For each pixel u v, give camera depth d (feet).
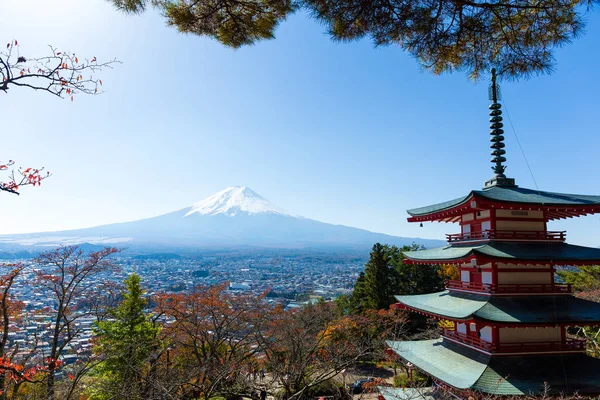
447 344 56.24
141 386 66.59
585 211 49.16
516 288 47.91
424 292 146.72
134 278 86.38
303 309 101.09
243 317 87.04
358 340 81.00
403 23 22.29
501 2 21.44
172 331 86.84
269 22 25.21
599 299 96.12
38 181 22.86
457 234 57.62
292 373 64.34
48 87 19.48
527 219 50.83
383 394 58.34
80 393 65.62
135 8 23.85
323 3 21.74
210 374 66.03
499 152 57.31
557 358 46.06
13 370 34.99
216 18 25.30
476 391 42.52
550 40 22.82
